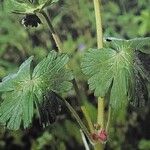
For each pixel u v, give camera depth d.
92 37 0.65
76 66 0.58
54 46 0.62
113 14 0.64
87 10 0.66
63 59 0.24
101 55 0.24
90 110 0.51
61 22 0.65
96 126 0.25
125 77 0.24
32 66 0.25
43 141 0.56
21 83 0.24
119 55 0.24
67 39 0.65
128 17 0.63
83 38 0.65
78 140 0.56
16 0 0.24
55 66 0.24
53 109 0.24
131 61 0.24
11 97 0.24
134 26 0.62
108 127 0.25
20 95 0.24
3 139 0.55
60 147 0.56
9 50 0.61
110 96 0.24
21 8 0.24
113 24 0.62
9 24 0.62
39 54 0.61
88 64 0.24
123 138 0.57
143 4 0.66
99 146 0.25
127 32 0.61
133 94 0.24
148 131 0.59
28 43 0.62
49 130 0.56
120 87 0.24
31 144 0.56
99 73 0.24
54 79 0.24
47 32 0.62
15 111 0.24
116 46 0.24
